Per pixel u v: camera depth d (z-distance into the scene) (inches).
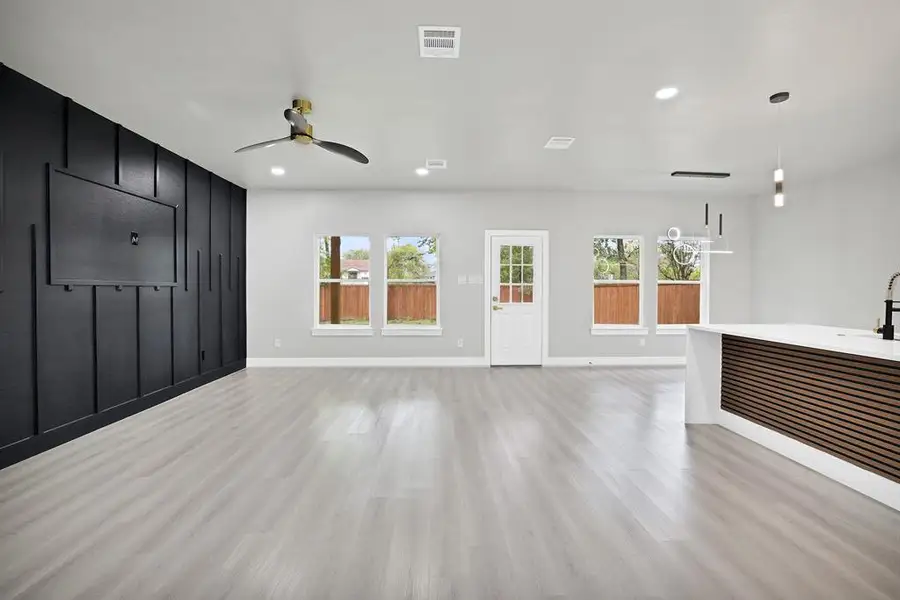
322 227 264.5
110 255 157.2
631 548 81.4
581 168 216.1
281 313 264.4
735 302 278.2
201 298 216.8
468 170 220.2
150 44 107.1
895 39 103.4
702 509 95.9
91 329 149.3
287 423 155.1
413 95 134.7
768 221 267.0
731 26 98.7
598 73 120.9
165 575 73.5
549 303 269.3
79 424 142.3
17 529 87.5
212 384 217.6
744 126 159.6
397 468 116.8
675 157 197.5
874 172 204.7
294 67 118.1
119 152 160.4
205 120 155.3
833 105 141.1
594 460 122.6
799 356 121.7
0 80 117.7
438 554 79.5
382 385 215.0
